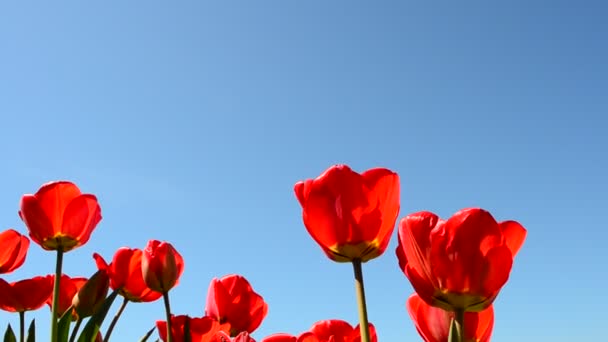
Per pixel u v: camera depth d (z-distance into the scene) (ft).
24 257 3.20
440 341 1.92
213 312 2.85
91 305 2.72
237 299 2.84
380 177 1.95
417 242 1.80
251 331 2.87
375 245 1.94
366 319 1.88
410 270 1.82
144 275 2.55
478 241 1.77
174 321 2.61
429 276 1.79
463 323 1.78
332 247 1.94
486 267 1.76
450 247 1.77
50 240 2.81
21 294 2.88
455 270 1.77
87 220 2.87
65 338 2.68
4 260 3.13
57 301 2.71
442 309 1.82
